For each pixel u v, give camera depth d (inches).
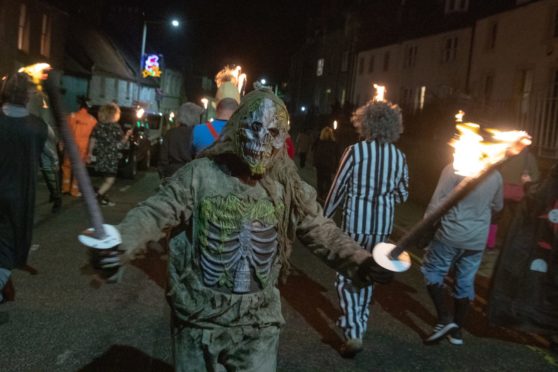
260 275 95.0
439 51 1092.5
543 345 214.2
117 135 435.5
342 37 1769.2
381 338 208.7
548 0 780.6
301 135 1005.2
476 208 197.6
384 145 184.5
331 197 186.7
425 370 183.2
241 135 90.7
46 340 180.5
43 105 183.3
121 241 77.2
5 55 874.1
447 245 199.9
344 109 1221.7
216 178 93.6
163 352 178.2
